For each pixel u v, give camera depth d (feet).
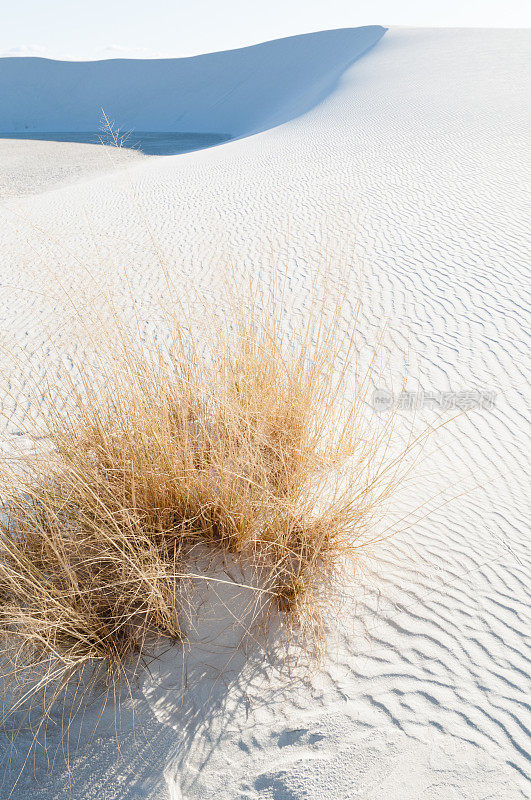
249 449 7.91
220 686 6.57
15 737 6.22
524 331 19.71
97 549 7.29
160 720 6.24
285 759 5.87
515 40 127.03
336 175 49.19
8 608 6.61
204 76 216.54
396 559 8.73
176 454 7.98
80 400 8.84
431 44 139.44
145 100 218.59
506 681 6.80
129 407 8.44
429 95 82.84
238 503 7.80
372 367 17.56
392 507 10.04
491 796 5.55
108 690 6.57
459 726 6.22
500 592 8.28
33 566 6.93
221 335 9.78
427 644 7.23
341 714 6.30
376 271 26.20
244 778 5.71
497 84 81.92
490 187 39.14
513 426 14.35
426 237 30.63
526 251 27.22
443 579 8.43
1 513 8.11
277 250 30.60
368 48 162.40
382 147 58.03
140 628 7.02
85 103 224.33
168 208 44.83
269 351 9.83
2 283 27.58
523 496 11.29
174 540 7.82
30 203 50.96
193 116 199.11
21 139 158.71
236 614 7.34
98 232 37.78
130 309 22.38
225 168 61.36
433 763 5.83
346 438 9.84
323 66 179.93
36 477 8.25
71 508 7.83
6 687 6.53
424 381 16.80
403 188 41.86
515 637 7.46
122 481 7.82
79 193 55.06
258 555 7.93
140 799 5.57
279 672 6.77
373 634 7.34
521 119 58.70
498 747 6.02
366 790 5.59
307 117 92.94
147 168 71.51
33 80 235.40
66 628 6.64
